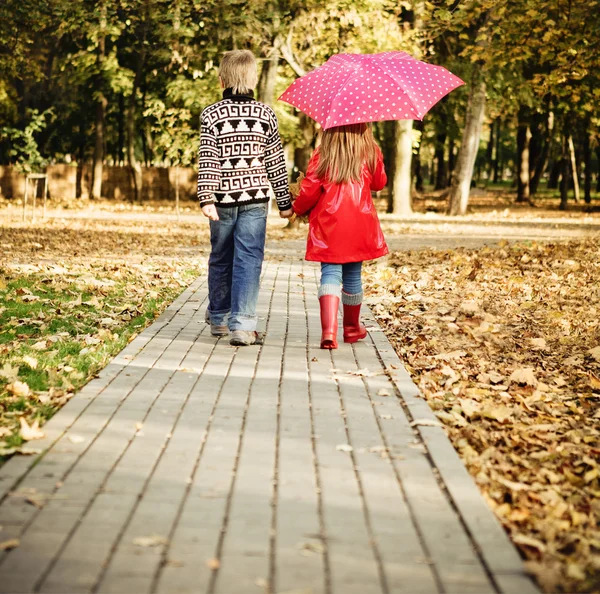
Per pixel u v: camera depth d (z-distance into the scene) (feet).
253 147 22.08
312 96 21.56
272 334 24.11
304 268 41.93
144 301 30.83
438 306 31.12
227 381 18.40
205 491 11.93
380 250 22.18
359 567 9.71
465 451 14.47
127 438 14.19
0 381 18.26
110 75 119.24
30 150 75.10
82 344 22.56
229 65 22.27
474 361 23.13
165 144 102.27
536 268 42.91
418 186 172.96
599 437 16.65
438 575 9.61
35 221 75.66
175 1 84.12
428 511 11.46
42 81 124.77
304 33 87.20
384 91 20.90
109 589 9.05
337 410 16.34
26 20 102.06
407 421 15.71
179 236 63.87
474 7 62.28
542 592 9.39
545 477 13.92
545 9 60.44
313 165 21.93
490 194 180.34
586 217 103.86
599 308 31.14
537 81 63.77
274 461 13.29
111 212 98.63
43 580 9.22
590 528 11.73
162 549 10.02
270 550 10.09
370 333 24.95
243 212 22.22
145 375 18.63
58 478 12.25
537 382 20.86
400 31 90.07
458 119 115.55
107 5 86.74
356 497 11.88
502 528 10.95
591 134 119.85
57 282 34.45
